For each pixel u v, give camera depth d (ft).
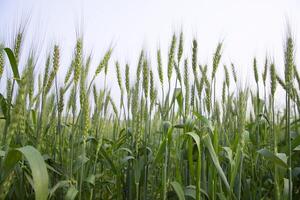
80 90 1.64
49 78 1.78
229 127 2.43
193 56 2.03
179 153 1.93
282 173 1.65
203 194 1.82
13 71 1.44
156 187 2.28
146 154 1.97
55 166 1.91
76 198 1.66
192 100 2.17
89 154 2.32
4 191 1.03
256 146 2.26
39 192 0.99
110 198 2.45
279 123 2.47
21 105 1.05
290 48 1.55
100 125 2.37
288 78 1.56
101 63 1.72
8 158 1.05
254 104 2.65
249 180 2.12
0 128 1.92
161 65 1.99
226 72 2.49
